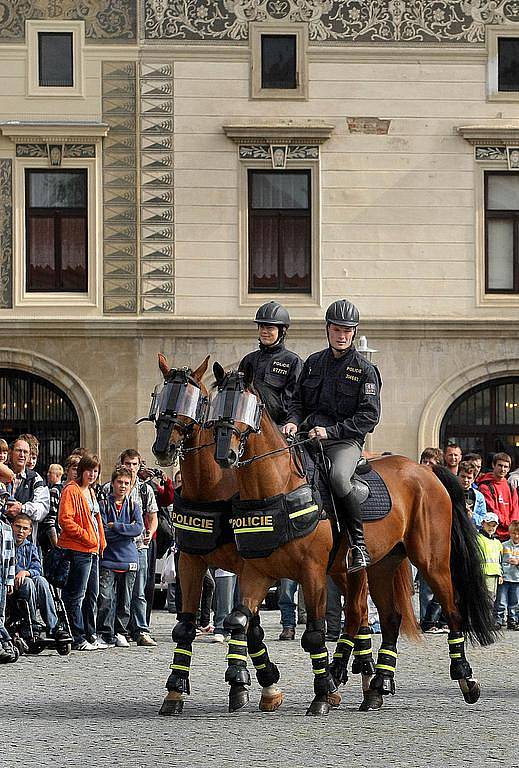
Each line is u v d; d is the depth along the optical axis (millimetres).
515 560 19828
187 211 28422
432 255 28719
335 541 12141
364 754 10273
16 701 12953
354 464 12156
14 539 16938
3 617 16016
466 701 12734
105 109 28438
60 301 28344
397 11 28812
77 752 10430
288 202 28688
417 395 28578
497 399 29000
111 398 28234
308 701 12875
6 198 28344
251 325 28281
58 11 28422
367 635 12805
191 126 28438
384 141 28703
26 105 28391
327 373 12523
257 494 11680
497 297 28812
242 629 11750
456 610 12953
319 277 28531
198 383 12344
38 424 28516
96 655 16609
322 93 28688
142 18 28438
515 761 10000
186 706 12609
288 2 28688
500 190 29000
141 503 18734
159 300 28328
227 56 28531
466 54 28844
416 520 12820
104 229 28375
